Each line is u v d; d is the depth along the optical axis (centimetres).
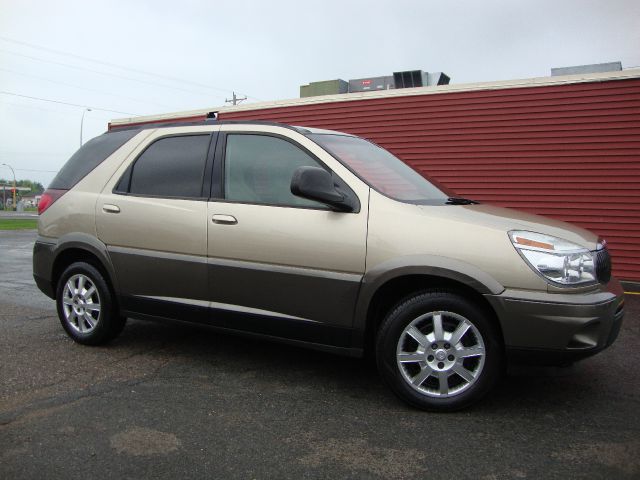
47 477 264
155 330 534
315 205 374
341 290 359
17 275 900
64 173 507
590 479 264
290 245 373
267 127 411
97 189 470
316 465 278
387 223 350
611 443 302
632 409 350
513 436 310
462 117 1048
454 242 334
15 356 449
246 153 413
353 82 1808
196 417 333
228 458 284
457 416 338
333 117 1213
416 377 343
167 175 440
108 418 330
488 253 327
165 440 303
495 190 1021
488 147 1025
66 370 416
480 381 334
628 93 891
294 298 375
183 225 415
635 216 897
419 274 338
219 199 409
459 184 1059
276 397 367
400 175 413
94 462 278
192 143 438
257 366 430
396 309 346
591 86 921
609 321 328
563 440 305
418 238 341
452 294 337
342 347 366
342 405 355
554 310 314
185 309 420
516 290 322
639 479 264
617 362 445
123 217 445
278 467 275
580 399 366
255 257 385
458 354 337
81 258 485
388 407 352
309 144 392
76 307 480
